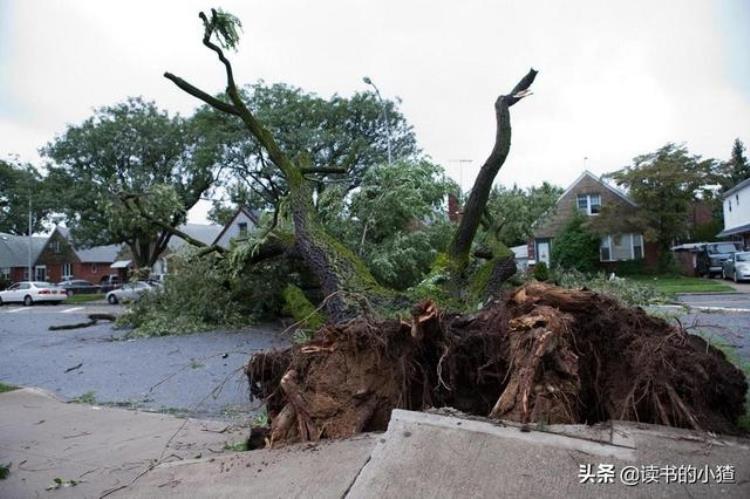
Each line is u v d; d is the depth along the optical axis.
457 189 14.23
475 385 4.07
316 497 2.96
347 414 4.02
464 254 7.92
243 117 9.50
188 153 31.91
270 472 3.43
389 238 12.13
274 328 12.43
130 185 29.91
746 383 3.88
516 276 10.24
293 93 28.98
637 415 3.42
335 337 4.23
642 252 28.53
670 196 26.61
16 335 13.59
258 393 4.67
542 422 3.28
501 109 7.91
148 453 4.40
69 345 11.39
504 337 3.89
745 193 29.44
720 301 15.03
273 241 11.34
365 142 28.58
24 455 4.54
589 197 30.50
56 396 6.91
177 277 13.40
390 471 3.02
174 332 12.12
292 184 9.43
